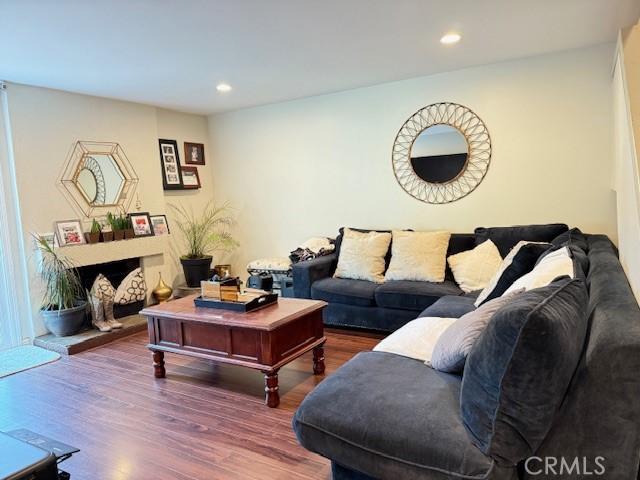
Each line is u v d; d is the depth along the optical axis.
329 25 2.82
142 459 2.17
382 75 4.13
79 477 2.04
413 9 2.62
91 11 2.43
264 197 5.48
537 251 2.49
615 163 2.98
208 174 5.84
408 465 1.43
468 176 4.14
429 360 2.00
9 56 3.12
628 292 1.61
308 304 3.06
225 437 2.34
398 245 3.99
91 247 4.21
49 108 4.07
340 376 1.89
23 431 1.18
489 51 3.53
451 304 2.93
